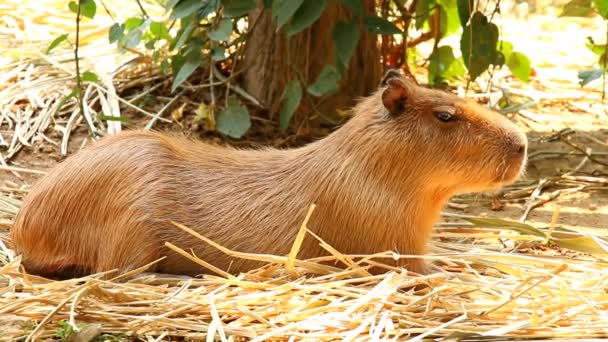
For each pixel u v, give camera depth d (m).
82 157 8.54
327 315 7.45
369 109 8.42
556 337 7.35
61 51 14.09
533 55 15.76
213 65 12.60
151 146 8.50
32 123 12.00
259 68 12.38
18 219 8.62
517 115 13.38
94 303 7.48
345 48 10.98
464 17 12.09
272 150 8.91
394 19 13.36
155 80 12.90
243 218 8.38
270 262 8.23
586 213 10.60
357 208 8.25
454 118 8.16
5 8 16.08
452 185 8.33
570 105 13.85
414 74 14.28
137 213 8.27
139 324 7.27
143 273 8.30
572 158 12.07
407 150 8.17
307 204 8.34
